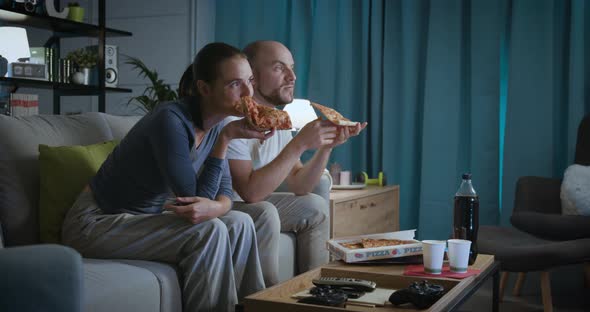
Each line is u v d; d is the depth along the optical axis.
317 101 4.38
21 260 1.00
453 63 4.01
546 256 2.49
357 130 2.11
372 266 1.83
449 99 4.02
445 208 4.04
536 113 3.80
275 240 2.04
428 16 4.11
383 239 1.96
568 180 3.05
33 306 1.00
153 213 1.81
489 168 3.93
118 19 5.16
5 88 3.99
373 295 1.58
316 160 2.40
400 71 4.19
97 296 1.34
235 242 1.73
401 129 4.18
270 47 2.54
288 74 2.54
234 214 1.76
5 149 1.88
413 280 1.69
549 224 2.84
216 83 1.74
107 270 1.51
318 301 1.40
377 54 4.21
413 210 4.19
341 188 3.38
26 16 3.81
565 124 3.80
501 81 4.00
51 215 1.86
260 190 2.10
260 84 2.53
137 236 1.69
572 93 3.67
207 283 1.62
